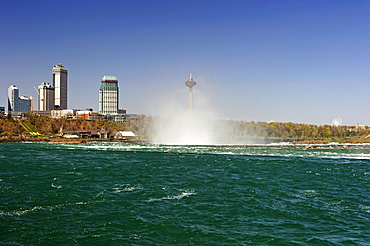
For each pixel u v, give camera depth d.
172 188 51.28
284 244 30.34
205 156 101.38
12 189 49.22
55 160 85.19
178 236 31.92
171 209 40.22
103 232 32.62
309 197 46.88
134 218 36.75
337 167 78.00
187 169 70.50
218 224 35.28
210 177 60.97
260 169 71.81
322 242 30.88
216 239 31.30
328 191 50.81
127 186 52.16
